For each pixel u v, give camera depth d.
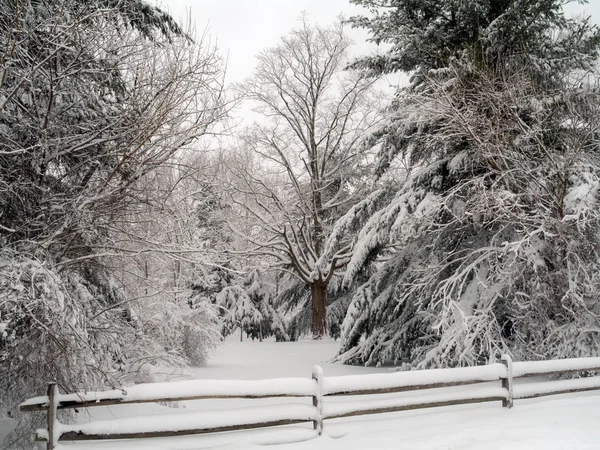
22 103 7.40
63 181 7.88
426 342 15.91
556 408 8.52
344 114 29.16
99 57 7.61
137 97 7.56
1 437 6.84
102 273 8.59
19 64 7.17
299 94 29.06
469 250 13.88
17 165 7.34
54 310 6.04
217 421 6.36
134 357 8.55
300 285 32.94
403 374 7.81
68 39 7.06
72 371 6.69
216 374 13.89
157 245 8.02
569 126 13.12
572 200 11.59
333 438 6.92
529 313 12.02
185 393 6.31
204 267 9.73
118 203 7.52
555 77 14.53
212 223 24.19
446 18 16.73
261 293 34.69
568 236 11.53
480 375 8.43
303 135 29.52
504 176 12.47
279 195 29.27
